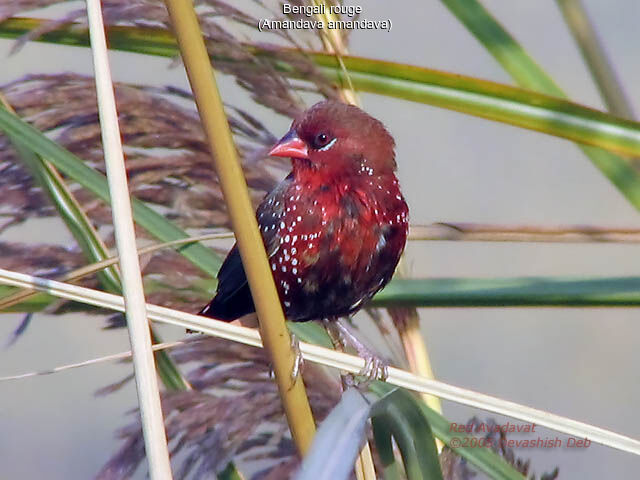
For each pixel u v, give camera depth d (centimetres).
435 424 208
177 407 208
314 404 209
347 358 205
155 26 209
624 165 209
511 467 207
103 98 203
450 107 208
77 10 209
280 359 203
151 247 207
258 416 208
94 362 204
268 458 209
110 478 208
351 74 209
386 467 204
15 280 204
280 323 203
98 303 204
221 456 208
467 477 207
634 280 206
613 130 207
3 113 209
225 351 209
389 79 209
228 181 203
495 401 204
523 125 208
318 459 201
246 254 203
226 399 209
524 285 207
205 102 203
